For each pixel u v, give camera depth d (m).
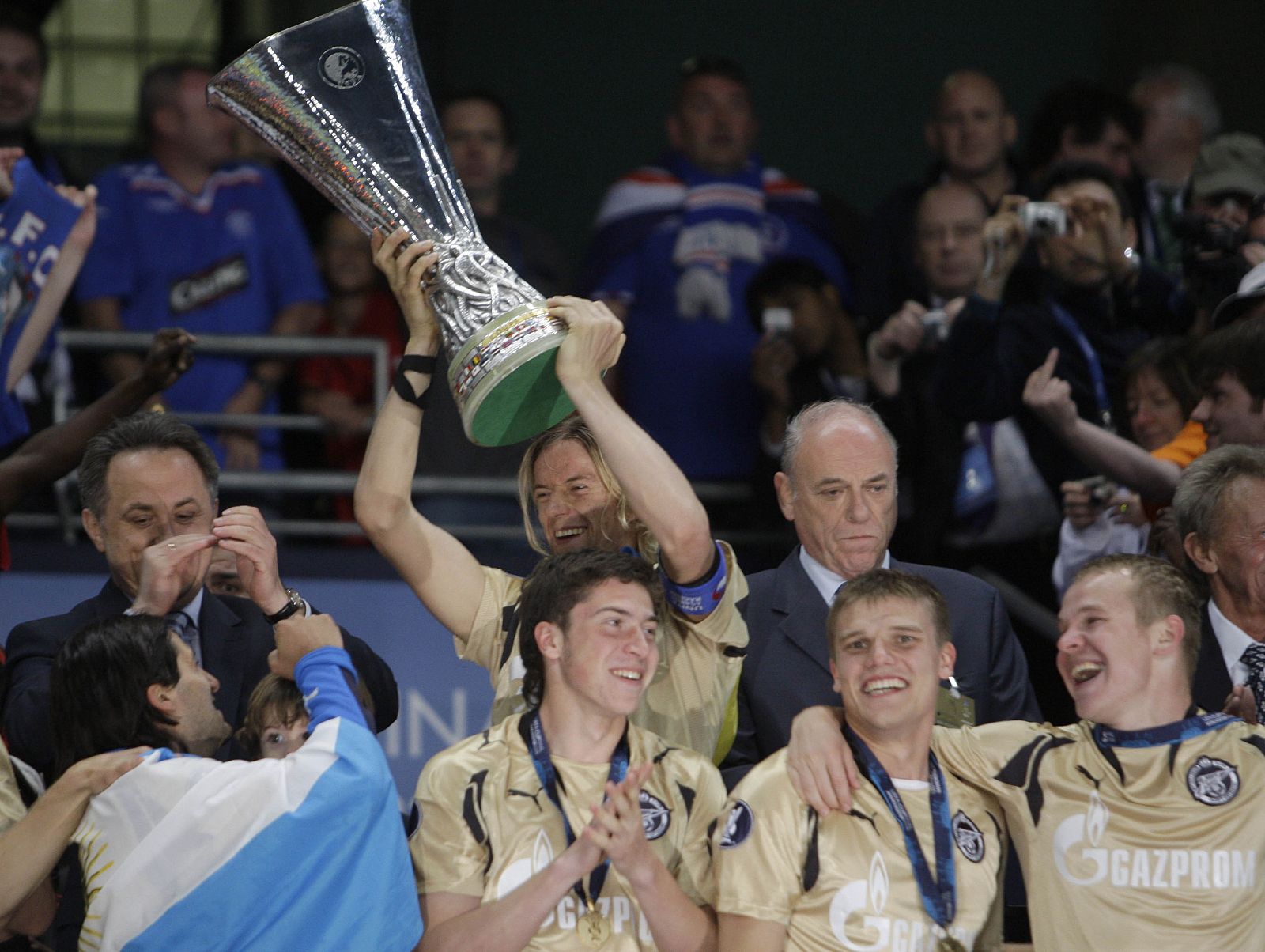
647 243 22.30
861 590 11.09
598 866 10.86
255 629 13.60
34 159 21.05
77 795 10.77
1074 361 18.88
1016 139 29.73
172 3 27.09
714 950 10.63
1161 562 11.77
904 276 21.92
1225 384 15.61
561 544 12.39
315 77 10.99
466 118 21.88
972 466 19.75
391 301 21.97
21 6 23.55
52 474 15.78
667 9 29.50
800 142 29.86
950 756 11.46
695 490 21.31
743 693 12.97
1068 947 11.16
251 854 10.44
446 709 18.36
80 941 10.73
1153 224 21.94
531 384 10.57
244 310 21.25
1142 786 11.28
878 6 29.86
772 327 20.80
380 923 10.48
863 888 10.73
